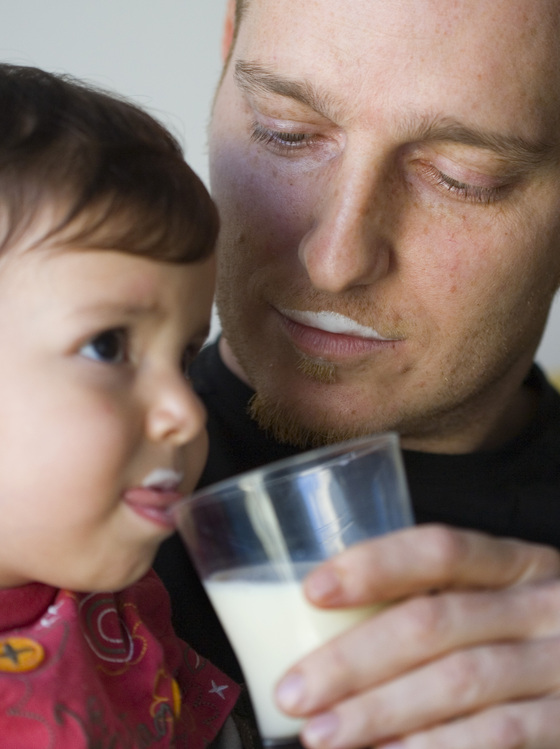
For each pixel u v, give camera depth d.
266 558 0.77
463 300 1.26
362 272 1.18
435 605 0.77
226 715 1.05
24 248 0.85
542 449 1.46
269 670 0.80
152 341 0.90
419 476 1.38
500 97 1.14
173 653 1.05
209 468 1.32
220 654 1.18
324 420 1.29
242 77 1.23
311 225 1.23
